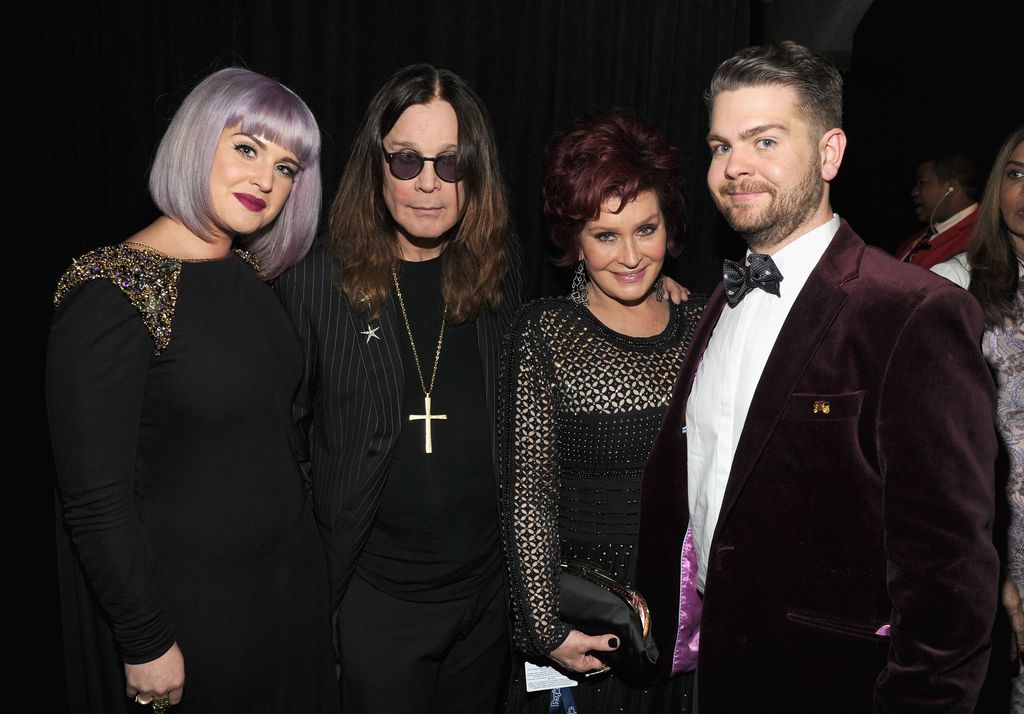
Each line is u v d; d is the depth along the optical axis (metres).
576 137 1.65
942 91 4.30
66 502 1.42
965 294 1.19
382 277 1.84
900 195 4.70
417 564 1.92
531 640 1.72
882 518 1.24
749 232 1.38
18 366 3.37
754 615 1.38
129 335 1.41
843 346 1.26
